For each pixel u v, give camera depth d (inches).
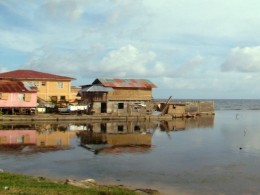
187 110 4020.7
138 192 918.4
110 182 1110.4
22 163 1374.3
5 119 2807.6
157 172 1254.9
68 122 2989.7
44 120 2933.1
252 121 3700.8
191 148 1785.2
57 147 1744.6
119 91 3531.0
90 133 2313.0
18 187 762.8
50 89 3479.3
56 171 1258.0
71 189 796.6
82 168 1307.8
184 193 1002.7
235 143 1969.7
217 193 1008.9
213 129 2758.4
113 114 3321.9
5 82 3122.5
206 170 1290.6
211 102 4323.3
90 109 3395.7
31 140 1931.6
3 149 1651.1
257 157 1541.6
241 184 1105.4
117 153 1617.9
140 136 2231.8
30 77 3405.5
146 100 3651.6
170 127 2854.3
